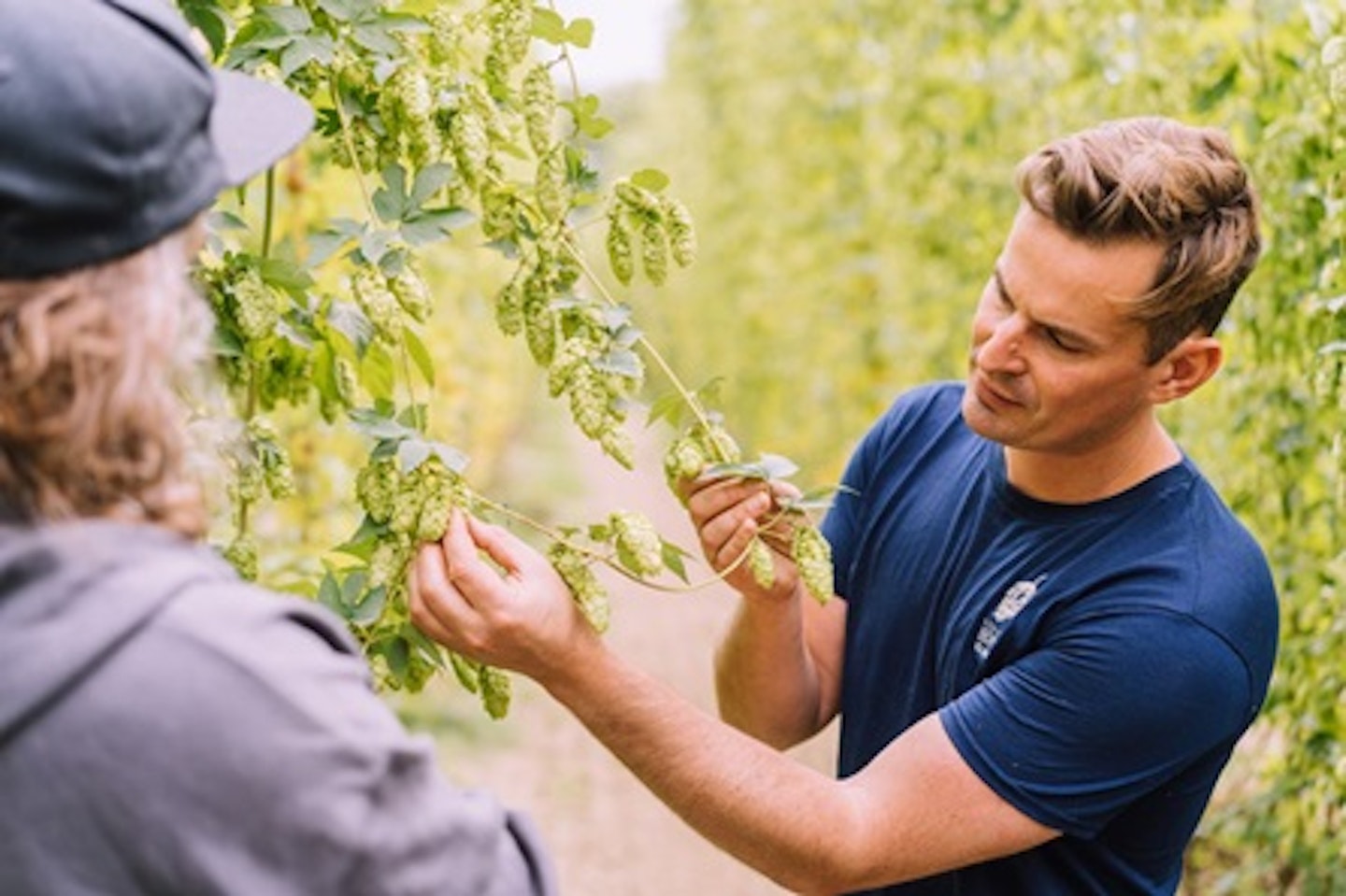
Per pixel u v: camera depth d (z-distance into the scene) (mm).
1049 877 1984
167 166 1152
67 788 1076
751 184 11078
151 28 1170
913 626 2121
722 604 9586
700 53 13031
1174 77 3988
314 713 1123
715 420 1907
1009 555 1993
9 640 1077
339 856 1108
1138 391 1878
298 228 4102
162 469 1177
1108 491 1953
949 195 6062
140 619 1098
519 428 16828
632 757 1762
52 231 1104
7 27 1101
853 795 1860
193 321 1224
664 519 12906
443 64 1906
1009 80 5375
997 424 1921
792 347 9875
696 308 13781
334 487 4574
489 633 1646
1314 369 3014
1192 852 4273
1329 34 3066
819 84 8766
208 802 1089
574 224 1874
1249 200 1872
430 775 1191
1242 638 1875
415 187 1787
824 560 1859
